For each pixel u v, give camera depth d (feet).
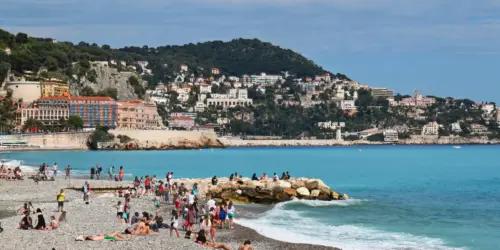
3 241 174.19
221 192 315.58
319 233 216.95
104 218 228.43
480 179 526.98
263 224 236.02
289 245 189.78
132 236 188.24
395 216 265.34
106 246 170.71
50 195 313.73
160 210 262.26
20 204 277.64
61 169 571.28
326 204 304.30
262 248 185.16
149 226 199.41
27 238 179.42
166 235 196.85
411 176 567.18
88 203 272.10
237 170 629.10
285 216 261.03
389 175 583.17
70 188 349.61
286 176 346.74
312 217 258.78
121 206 224.53
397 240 205.05
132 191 309.01
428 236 213.87
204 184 337.72
